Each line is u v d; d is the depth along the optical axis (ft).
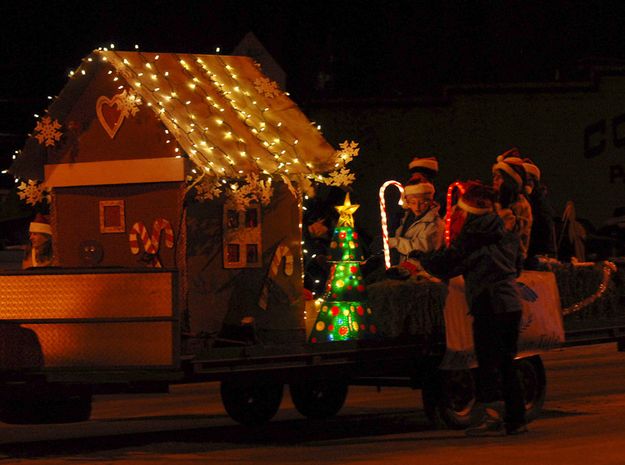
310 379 41.81
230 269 44.01
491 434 43.37
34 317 39.24
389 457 38.52
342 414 51.93
